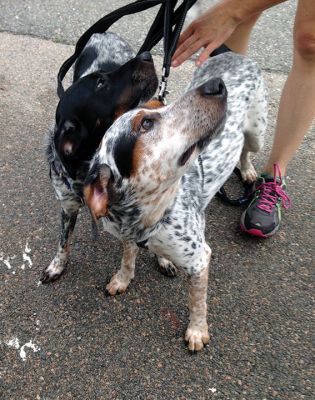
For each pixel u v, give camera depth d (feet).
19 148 4.40
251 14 3.10
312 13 3.06
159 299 3.38
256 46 5.49
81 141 2.90
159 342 3.14
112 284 3.37
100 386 2.93
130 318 3.27
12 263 3.56
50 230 3.78
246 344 3.13
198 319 3.09
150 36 3.43
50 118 4.70
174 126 2.44
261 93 3.64
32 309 3.30
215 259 3.63
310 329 3.21
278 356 3.06
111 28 5.65
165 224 2.80
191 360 3.05
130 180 2.51
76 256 3.64
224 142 3.30
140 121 2.44
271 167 3.86
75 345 3.12
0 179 4.13
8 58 5.37
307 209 3.99
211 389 2.92
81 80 2.98
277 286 3.46
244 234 3.80
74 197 3.15
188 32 3.24
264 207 3.70
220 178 3.31
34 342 3.12
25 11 6.00
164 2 3.11
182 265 2.93
